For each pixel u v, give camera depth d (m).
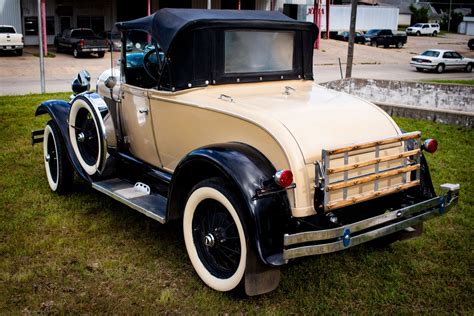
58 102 5.22
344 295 3.45
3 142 7.47
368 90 11.92
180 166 3.44
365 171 3.40
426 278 3.71
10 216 4.70
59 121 4.95
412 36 55.19
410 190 3.85
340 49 34.41
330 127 3.39
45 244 4.11
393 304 3.38
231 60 3.95
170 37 3.73
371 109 3.77
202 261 3.55
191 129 3.80
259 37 4.05
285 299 3.42
